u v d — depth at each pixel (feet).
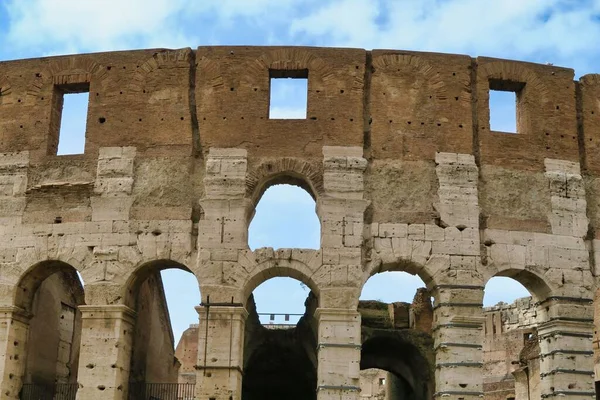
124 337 122.52
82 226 125.70
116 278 122.83
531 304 255.91
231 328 119.55
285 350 166.81
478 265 123.54
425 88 131.95
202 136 128.98
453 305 121.49
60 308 152.35
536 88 134.92
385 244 123.54
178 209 125.29
